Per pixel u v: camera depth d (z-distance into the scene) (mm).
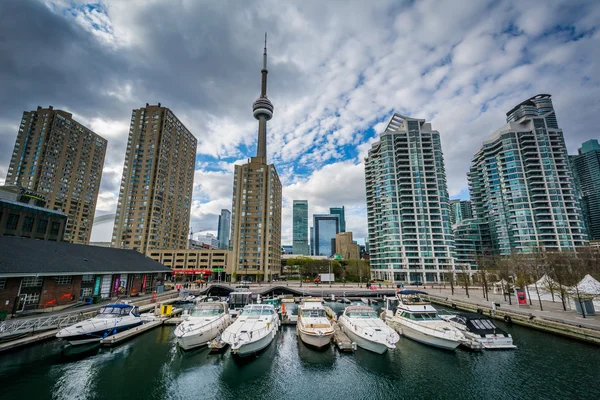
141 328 25734
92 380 16500
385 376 17406
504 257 84875
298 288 62281
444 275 89438
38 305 28406
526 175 107750
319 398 14922
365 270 106375
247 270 99688
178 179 123250
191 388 15812
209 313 24812
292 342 23938
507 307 35375
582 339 22922
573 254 73000
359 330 21938
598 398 14695
